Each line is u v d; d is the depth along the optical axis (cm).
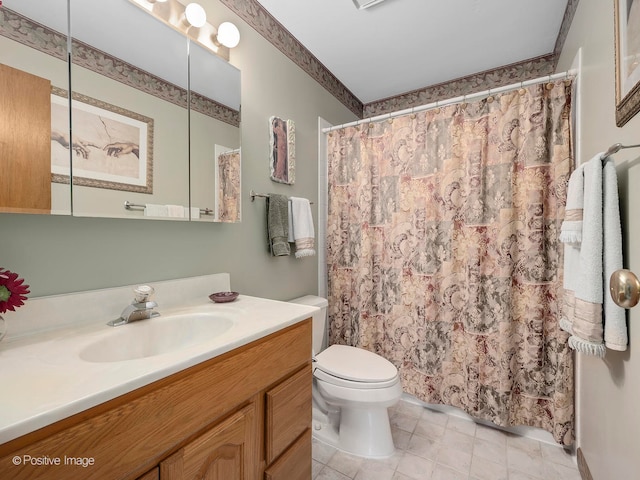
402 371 185
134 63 99
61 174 81
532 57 197
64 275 85
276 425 86
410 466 133
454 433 157
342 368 143
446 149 168
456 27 166
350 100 245
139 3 101
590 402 119
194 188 118
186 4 117
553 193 145
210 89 125
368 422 143
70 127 83
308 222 166
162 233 110
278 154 164
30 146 76
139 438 54
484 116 158
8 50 72
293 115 179
